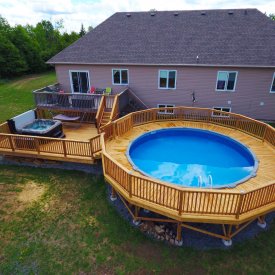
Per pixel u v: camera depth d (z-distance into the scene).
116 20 20.00
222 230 8.02
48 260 7.05
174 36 17.66
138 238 7.77
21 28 45.12
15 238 7.79
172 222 8.02
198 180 10.26
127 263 6.97
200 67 15.93
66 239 7.75
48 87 16.48
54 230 8.09
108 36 18.69
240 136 13.12
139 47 17.30
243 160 11.80
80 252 7.30
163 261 7.04
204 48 16.33
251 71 15.51
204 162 11.71
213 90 16.64
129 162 10.48
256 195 7.07
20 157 12.20
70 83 18.08
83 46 18.08
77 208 9.05
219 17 18.42
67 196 9.69
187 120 15.38
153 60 16.17
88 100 14.62
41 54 44.16
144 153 12.52
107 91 17.47
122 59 16.58
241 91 16.31
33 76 40.06
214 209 7.16
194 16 18.98
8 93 27.11
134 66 16.69
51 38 66.31
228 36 16.81
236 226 7.70
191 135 14.39
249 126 13.24
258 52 15.51
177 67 16.23
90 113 15.62
